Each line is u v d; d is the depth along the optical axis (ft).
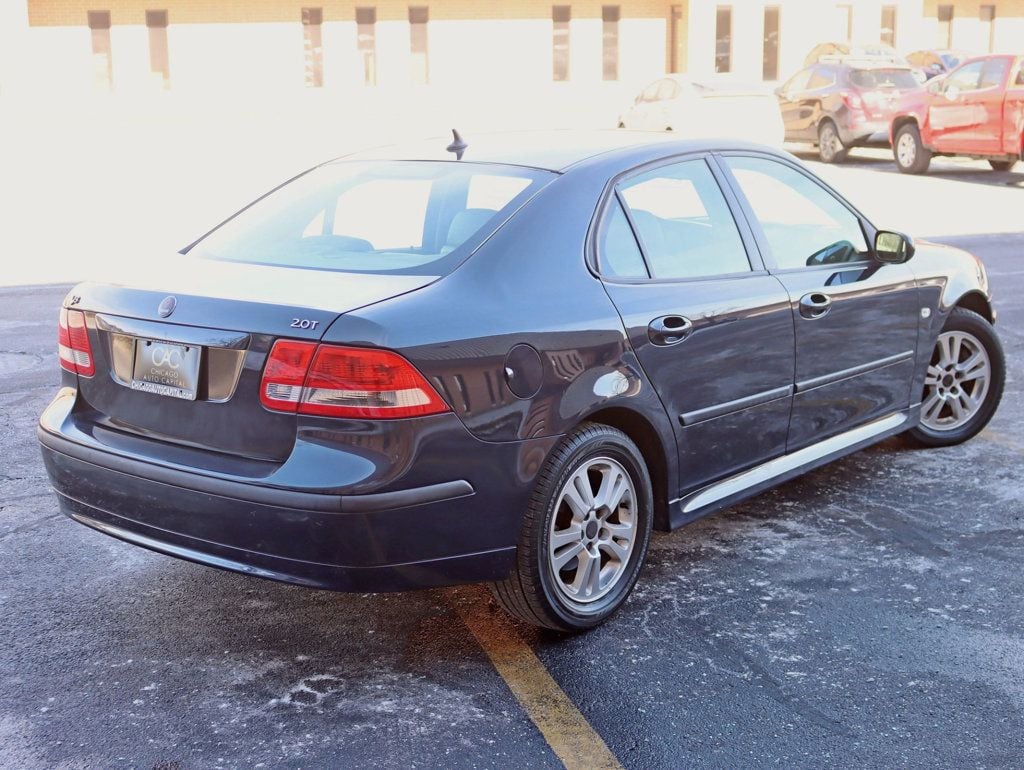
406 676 11.72
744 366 13.96
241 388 10.96
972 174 64.18
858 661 11.94
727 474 14.25
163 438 11.60
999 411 21.07
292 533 10.67
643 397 12.64
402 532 10.75
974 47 136.15
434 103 119.34
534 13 119.85
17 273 36.22
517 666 11.91
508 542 11.50
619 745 10.44
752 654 12.11
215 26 112.47
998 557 14.56
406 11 116.98
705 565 14.38
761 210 14.90
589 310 12.12
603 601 12.69
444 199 12.85
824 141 71.92
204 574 14.21
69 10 109.29
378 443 10.54
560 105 120.78
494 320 11.27
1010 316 28.84
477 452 11.06
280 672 11.81
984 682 11.50
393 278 11.51
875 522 15.75
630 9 121.70
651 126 73.20
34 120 103.65
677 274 13.37
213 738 10.57
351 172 14.43
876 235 16.34
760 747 10.40
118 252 39.88
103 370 12.11
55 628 12.74
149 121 105.60
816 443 15.65
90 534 15.48
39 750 10.34
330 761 10.21
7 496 16.85
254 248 12.90
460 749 10.39
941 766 10.09
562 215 12.44
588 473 12.53
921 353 17.39
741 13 119.14
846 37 122.83
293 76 115.44
